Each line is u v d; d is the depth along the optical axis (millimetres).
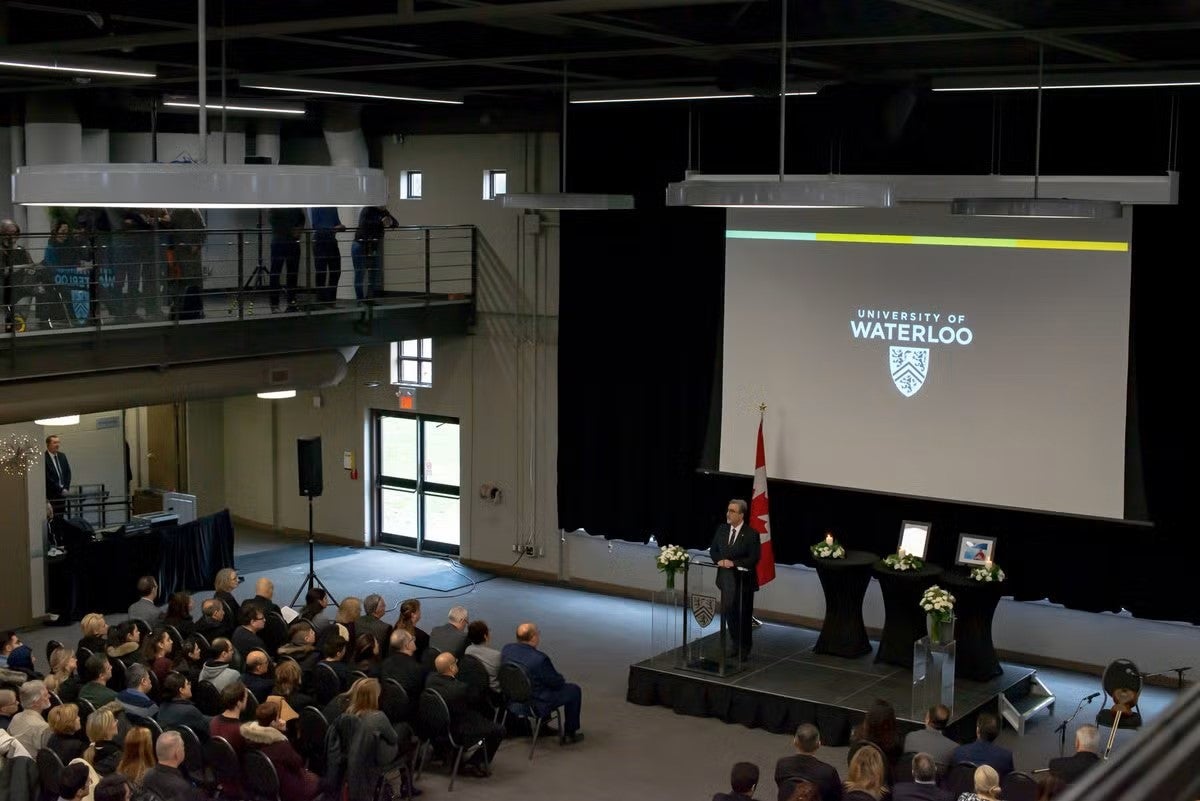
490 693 11070
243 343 14844
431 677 10336
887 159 13953
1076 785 572
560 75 13758
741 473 14750
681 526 15898
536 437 17344
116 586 15797
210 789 8930
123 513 19438
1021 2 8008
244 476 20594
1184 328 12305
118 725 8547
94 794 6582
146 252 14055
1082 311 12492
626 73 12938
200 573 16828
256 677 10234
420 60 11969
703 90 13602
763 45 9828
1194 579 12531
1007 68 11812
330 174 4117
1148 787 554
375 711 9062
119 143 17547
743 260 14516
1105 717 10883
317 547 19359
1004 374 12969
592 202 13664
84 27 9992
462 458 18156
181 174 3877
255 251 17141
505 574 17859
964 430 13250
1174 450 12461
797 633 14055
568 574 17328
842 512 14695
